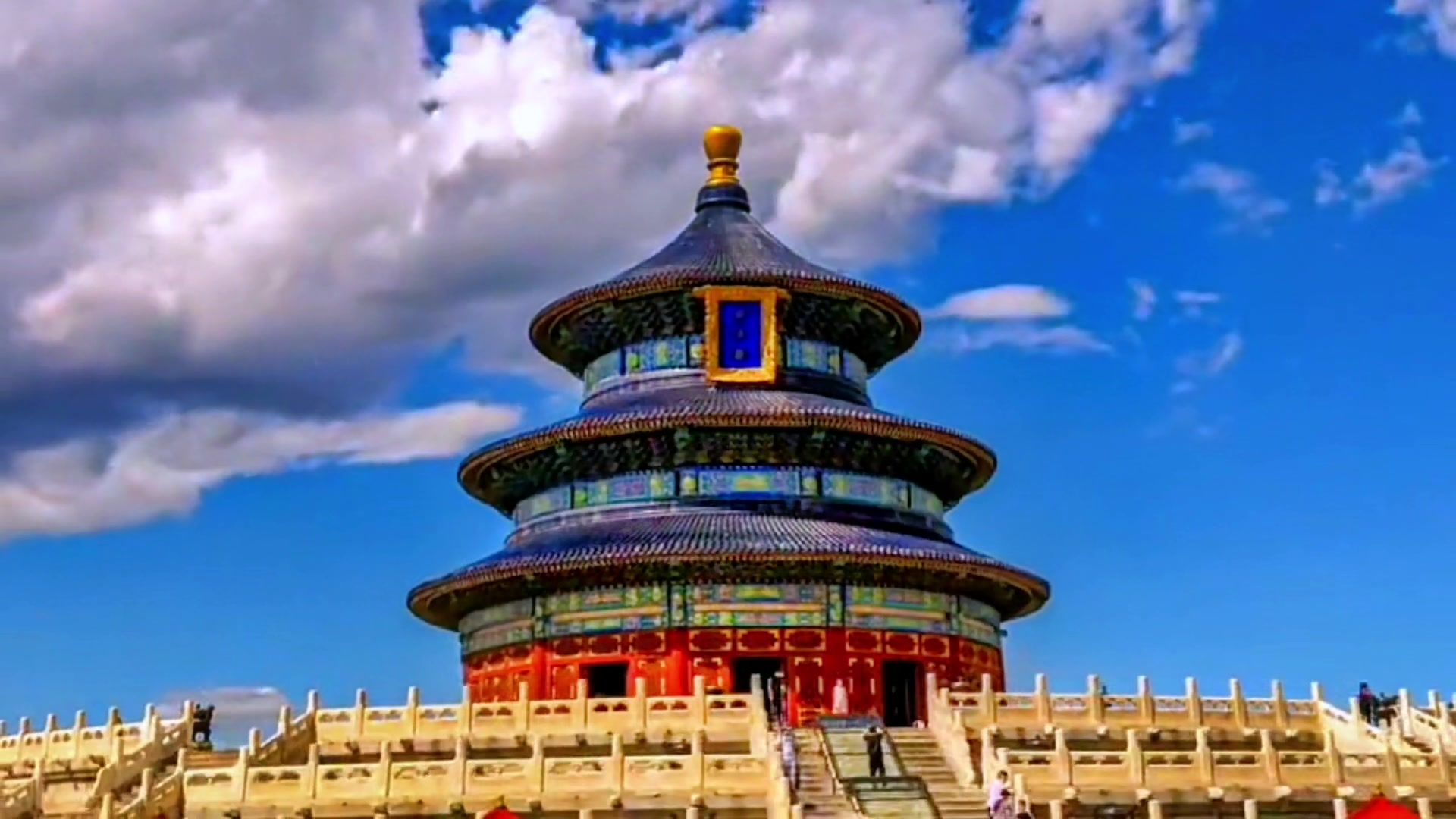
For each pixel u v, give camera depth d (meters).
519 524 96.44
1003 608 95.88
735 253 98.06
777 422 87.75
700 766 58.19
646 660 83.81
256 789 60.69
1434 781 63.06
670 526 85.62
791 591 84.31
